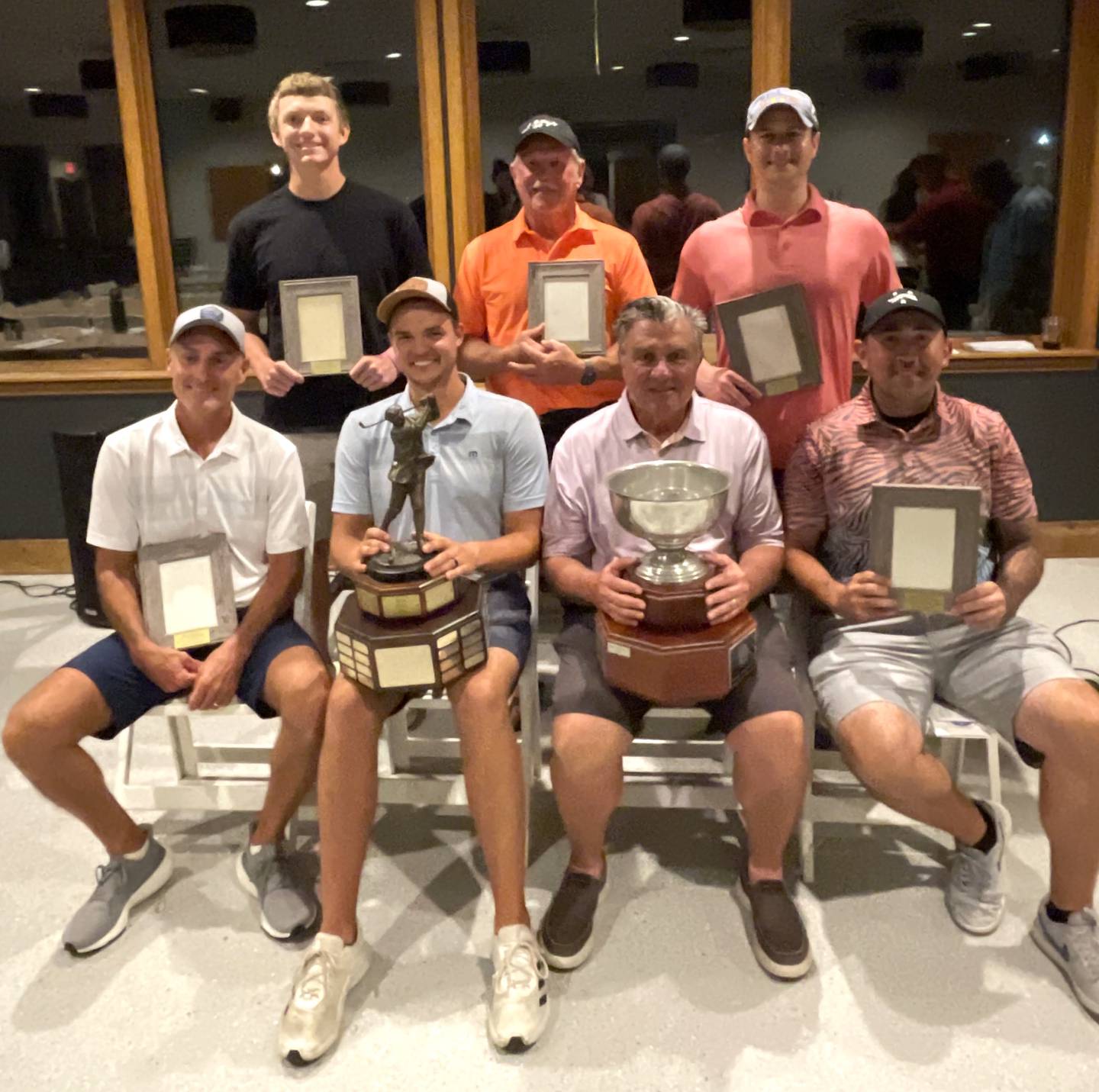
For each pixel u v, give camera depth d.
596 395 2.30
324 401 2.46
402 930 1.76
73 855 1.98
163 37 3.25
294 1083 1.46
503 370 2.20
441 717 2.45
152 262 3.37
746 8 3.17
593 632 1.80
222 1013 1.59
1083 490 3.47
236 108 3.31
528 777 1.90
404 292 1.75
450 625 1.54
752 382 2.03
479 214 3.36
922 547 1.59
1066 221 3.33
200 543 1.78
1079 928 1.59
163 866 1.85
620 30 3.21
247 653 1.78
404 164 3.35
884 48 3.21
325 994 1.51
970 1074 1.44
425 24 3.14
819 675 1.75
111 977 1.67
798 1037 1.51
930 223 3.38
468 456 1.82
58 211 3.40
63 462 2.97
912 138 3.29
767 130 2.01
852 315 2.13
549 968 1.65
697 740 2.15
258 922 1.79
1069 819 1.54
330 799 1.57
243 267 2.45
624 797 1.86
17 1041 1.54
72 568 3.33
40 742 1.65
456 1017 1.57
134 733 2.44
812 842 1.87
